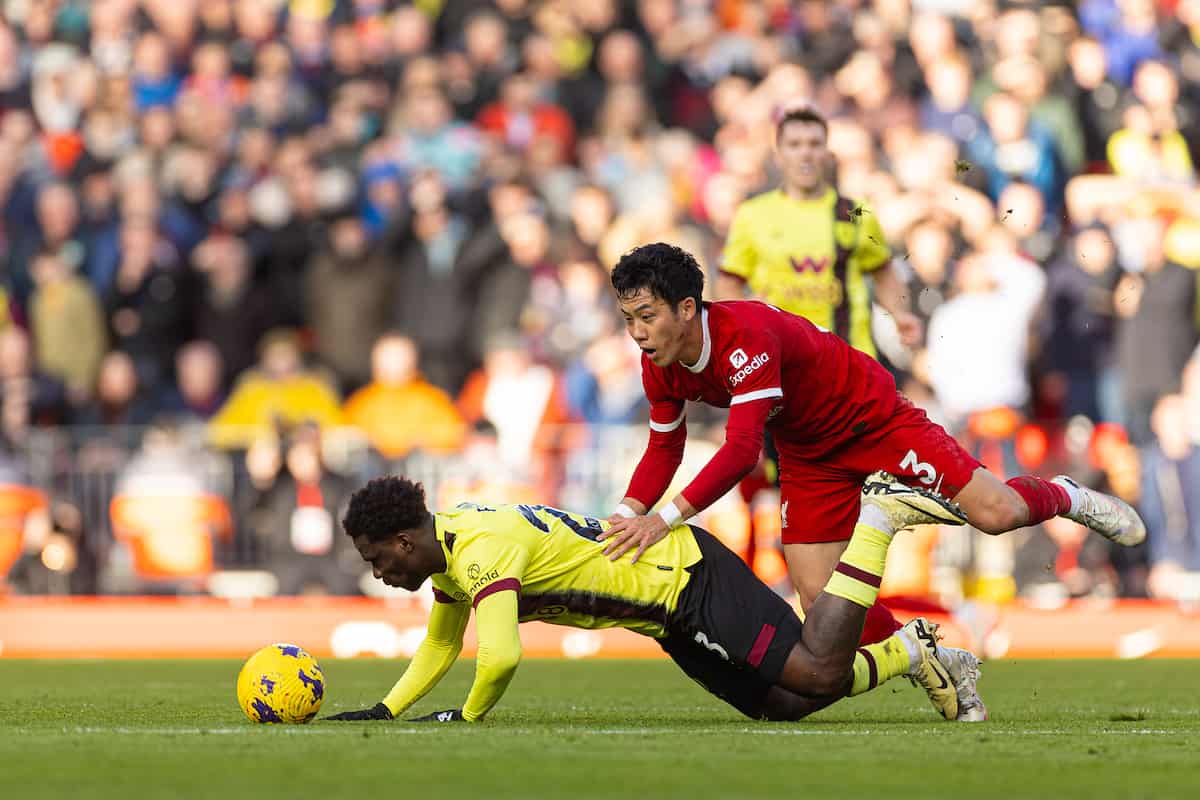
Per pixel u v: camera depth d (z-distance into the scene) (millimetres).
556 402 43219
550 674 31688
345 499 41156
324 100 54938
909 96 50344
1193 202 43812
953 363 41875
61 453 42000
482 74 54406
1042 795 13000
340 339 47906
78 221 50469
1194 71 51781
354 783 13375
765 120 50125
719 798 12711
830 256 27938
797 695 19531
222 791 12953
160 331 49031
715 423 39281
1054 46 49125
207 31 57344
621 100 51156
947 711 20516
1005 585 39281
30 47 56906
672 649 19906
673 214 48344
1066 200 46844
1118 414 42750
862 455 20484
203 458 41812
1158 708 23453
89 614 39594
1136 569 40000
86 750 15766
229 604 40594
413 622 38844
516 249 47656
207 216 51625
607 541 19234
